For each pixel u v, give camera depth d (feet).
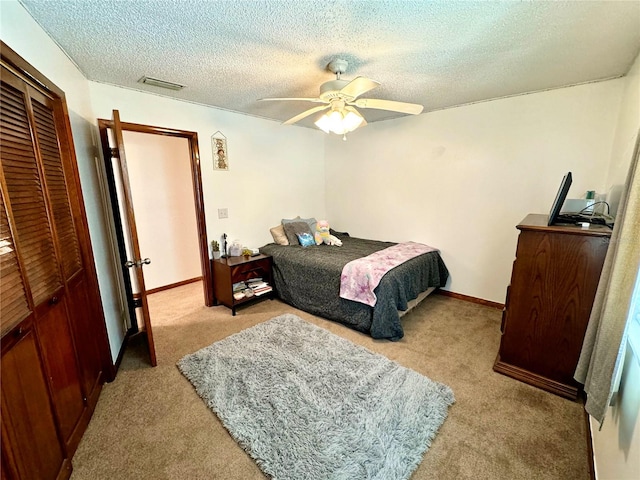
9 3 4.10
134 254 6.70
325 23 5.15
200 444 4.96
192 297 11.98
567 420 5.39
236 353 7.51
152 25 5.13
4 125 3.75
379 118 12.28
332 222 15.26
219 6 4.62
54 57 5.50
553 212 5.91
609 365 3.96
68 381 4.87
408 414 5.43
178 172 13.17
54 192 5.11
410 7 4.69
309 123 13.14
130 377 6.76
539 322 6.19
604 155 8.03
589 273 5.55
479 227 10.55
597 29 5.33
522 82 8.11
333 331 8.94
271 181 12.62
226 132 10.80
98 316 6.32
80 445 4.94
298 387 6.18
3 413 3.28
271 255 11.33
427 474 4.40
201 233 10.44
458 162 10.70
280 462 4.53
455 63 6.84
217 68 7.04
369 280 8.45
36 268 4.25
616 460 3.59
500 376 6.68
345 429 5.10
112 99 8.05
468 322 9.41
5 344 3.38
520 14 4.89
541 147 8.99
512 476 4.37
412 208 12.21
